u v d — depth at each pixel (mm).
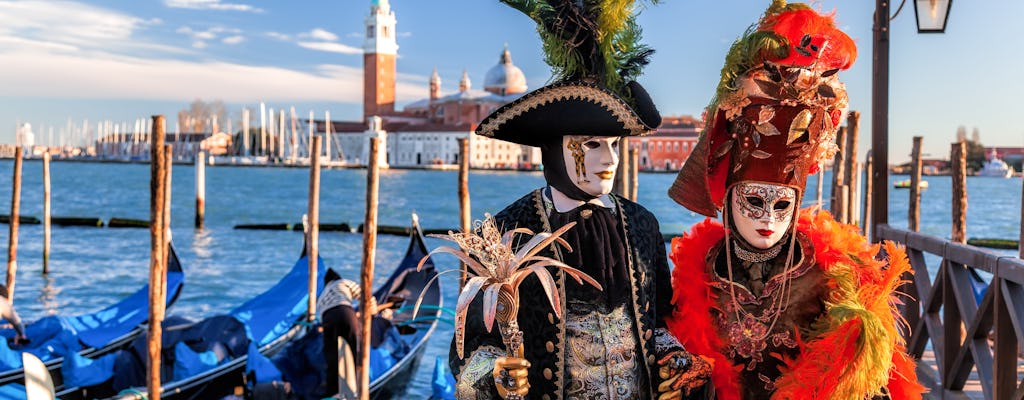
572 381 2297
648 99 2453
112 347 10188
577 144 2293
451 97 148125
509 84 147375
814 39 2420
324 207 52562
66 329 9734
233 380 8836
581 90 2230
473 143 131875
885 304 2484
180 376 8523
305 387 8250
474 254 2143
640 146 123625
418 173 118062
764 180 2492
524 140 2408
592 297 2314
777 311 2547
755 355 2555
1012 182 104188
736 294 2578
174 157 141625
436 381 9125
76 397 7945
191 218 41375
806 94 2428
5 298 9516
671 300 2564
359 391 8398
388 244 27734
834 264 2523
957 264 4750
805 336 2535
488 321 2021
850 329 2354
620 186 7898
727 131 2588
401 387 9688
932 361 5777
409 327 11406
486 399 2174
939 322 5227
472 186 84312
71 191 64625
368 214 8859
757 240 2514
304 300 11914
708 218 2727
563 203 2377
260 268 23109
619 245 2361
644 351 2371
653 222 2520
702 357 2430
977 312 4422
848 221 13148
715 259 2619
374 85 154750
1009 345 4066
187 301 17891
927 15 5941
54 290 18812
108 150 157875
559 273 2307
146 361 8203
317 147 13125
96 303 17422
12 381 8273
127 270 21906
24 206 48969
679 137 121625
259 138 144250
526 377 2139
